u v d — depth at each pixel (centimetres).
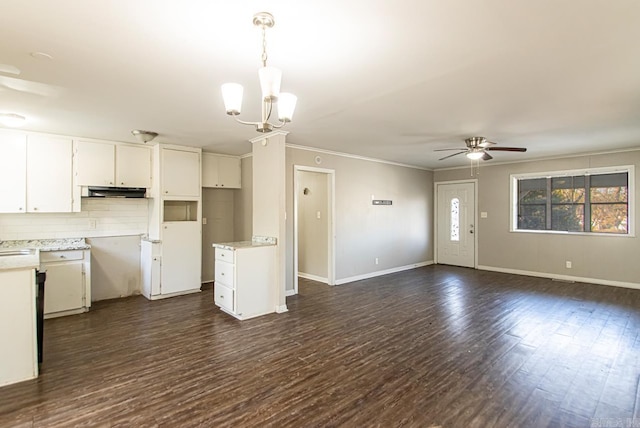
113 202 488
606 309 427
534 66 232
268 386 246
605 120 368
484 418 208
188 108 320
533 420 206
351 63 227
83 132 414
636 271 533
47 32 185
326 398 230
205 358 291
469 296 491
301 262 637
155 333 349
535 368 271
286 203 498
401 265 699
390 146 518
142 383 250
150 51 208
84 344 321
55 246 425
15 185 392
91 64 226
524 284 567
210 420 206
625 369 270
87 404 224
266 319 393
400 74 245
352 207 599
